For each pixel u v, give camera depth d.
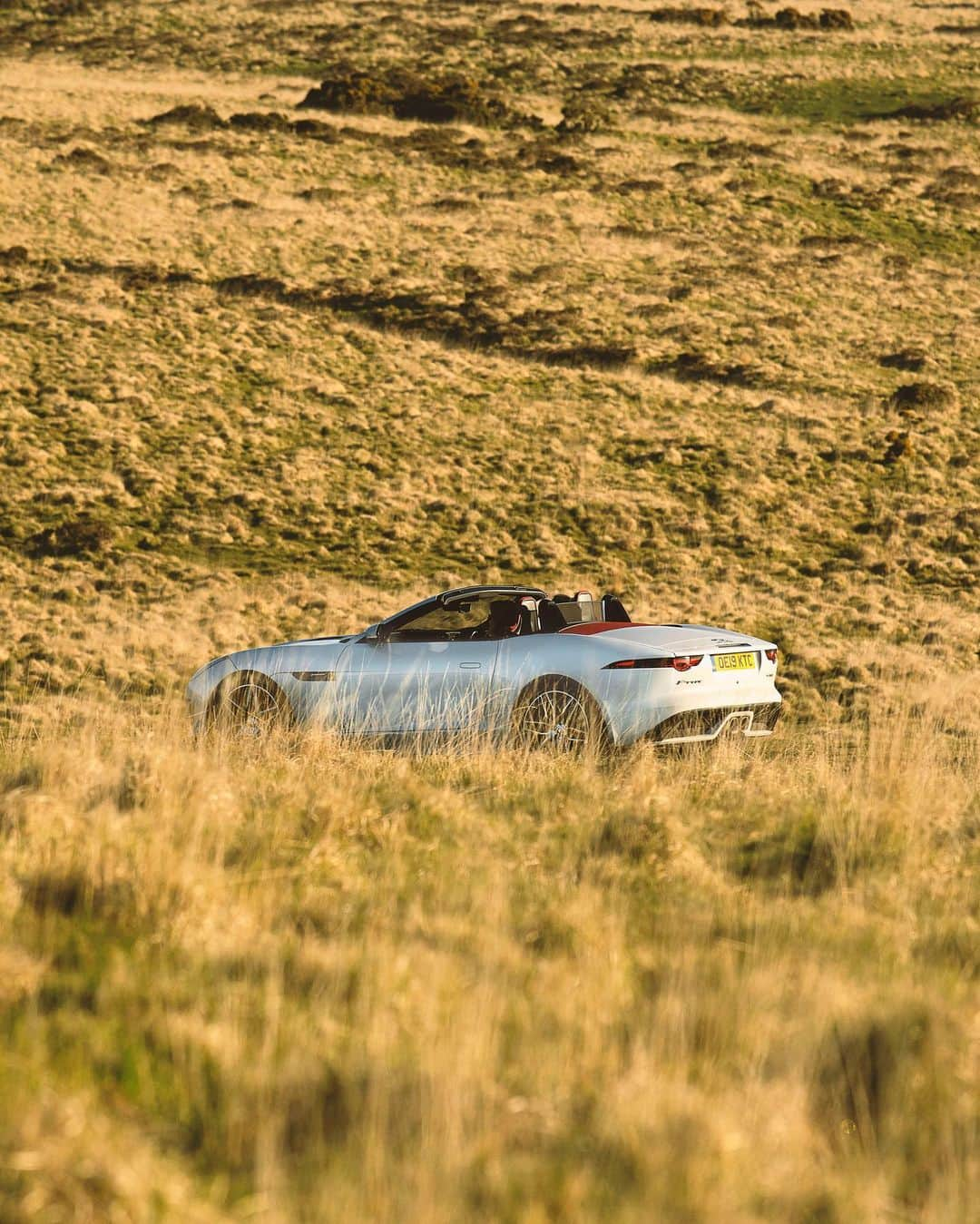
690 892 17.53
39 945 14.26
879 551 99.94
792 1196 9.62
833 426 127.31
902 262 187.00
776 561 98.69
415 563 97.75
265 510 106.00
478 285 168.62
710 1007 12.69
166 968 13.45
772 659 33.38
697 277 175.75
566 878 18.19
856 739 41.34
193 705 35.22
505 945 14.77
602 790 24.86
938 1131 10.75
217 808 20.48
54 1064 10.91
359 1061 11.30
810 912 16.73
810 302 169.50
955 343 155.25
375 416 128.00
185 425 122.12
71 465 111.69
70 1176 8.82
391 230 192.00
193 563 96.25
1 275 157.25
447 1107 10.16
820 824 20.78
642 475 115.75
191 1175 9.62
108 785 22.52
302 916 16.02
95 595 88.31
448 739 31.19
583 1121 10.61
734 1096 10.95
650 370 143.38
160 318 148.25
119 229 179.50
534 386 138.50
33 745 33.44
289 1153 10.04
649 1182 9.51
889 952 15.06
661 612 85.00
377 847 20.12
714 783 26.17
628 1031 12.45
